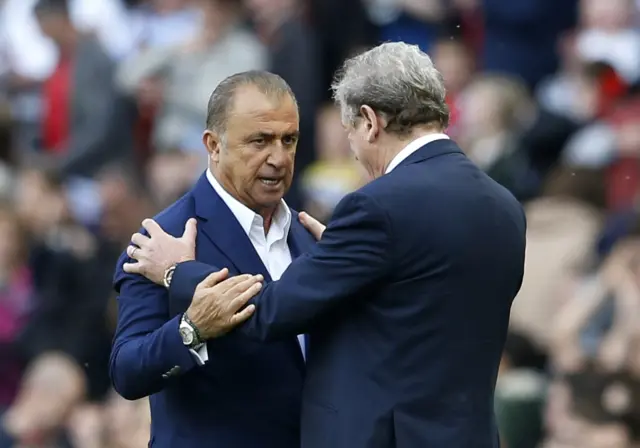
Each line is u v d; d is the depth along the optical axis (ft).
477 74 136.98
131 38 149.48
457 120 126.82
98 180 136.77
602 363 90.17
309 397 62.80
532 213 113.39
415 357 61.26
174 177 130.72
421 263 61.05
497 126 122.83
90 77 143.13
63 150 142.92
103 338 121.49
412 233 60.95
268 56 139.03
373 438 61.11
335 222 61.77
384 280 61.41
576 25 137.28
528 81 137.08
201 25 140.05
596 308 98.84
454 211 61.52
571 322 98.73
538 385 96.37
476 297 61.67
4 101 146.00
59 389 106.42
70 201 136.98
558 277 107.96
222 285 62.44
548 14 137.69
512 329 105.19
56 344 120.16
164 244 64.54
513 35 137.39
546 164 127.24
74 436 106.32
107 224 127.13
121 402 102.01
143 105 141.08
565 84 133.08
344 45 142.82
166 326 62.85
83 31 145.79
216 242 65.26
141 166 140.56
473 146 122.42
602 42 130.62
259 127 64.03
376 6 143.64
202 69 137.49
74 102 142.92
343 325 62.28
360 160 63.41
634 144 119.75
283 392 65.16
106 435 102.37
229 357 64.49
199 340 62.39
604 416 87.35
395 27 141.18
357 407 61.41
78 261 123.03
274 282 62.54
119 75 142.82
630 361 90.68
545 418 93.50
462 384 61.67
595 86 127.75
